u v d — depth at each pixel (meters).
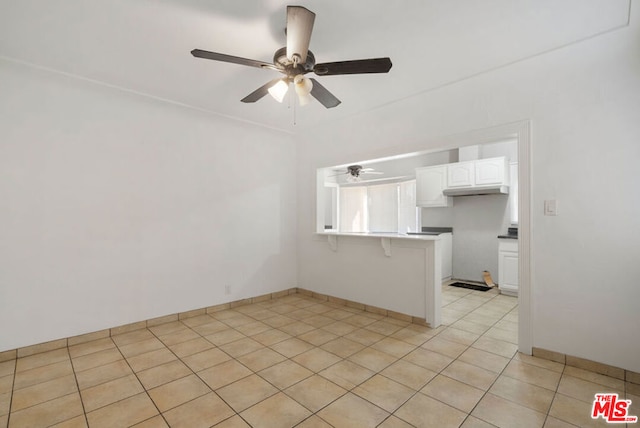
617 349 2.16
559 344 2.39
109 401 1.93
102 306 2.95
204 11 1.87
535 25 2.05
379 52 2.35
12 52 2.33
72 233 2.79
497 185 4.72
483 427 1.69
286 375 2.23
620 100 2.13
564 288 2.36
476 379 2.17
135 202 3.16
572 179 2.32
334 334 3.01
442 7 1.85
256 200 4.19
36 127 2.62
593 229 2.24
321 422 1.73
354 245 3.91
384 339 2.88
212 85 2.92
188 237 3.54
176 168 3.44
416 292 3.30
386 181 6.75
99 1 1.78
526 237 2.51
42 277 2.65
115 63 2.51
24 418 1.77
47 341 2.66
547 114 2.41
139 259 3.18
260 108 3.54
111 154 3.01
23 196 2.57
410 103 3.22
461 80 2.85
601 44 2.18
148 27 2.03
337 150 4.01
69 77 2.73
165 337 2.96
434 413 1.80
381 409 1.84
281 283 4.48
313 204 4.41
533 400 1.92
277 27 2.03
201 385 2.11
